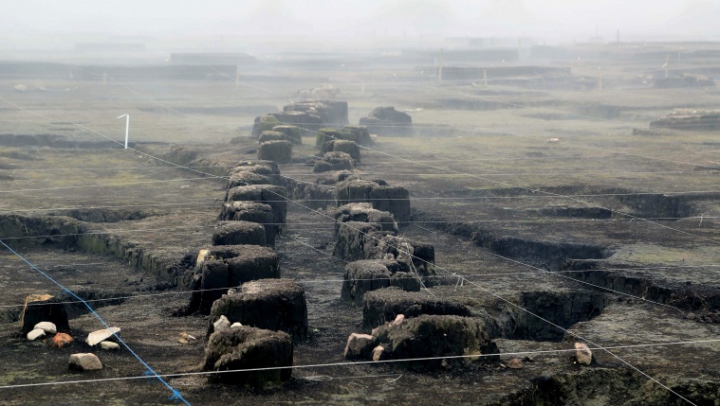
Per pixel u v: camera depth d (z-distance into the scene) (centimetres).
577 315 1466
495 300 1409
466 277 1561
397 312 1166
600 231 1919
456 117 4794
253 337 966
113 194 2345
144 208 2133
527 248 1817
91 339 1071
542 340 1412
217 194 2370
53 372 970
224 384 946
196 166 2836
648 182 2514
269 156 2816
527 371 1040
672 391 1020
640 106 5131
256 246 1399
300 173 2602
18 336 1098
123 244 1777
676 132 3859
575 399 1025
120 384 938
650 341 1180
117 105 5009
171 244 1767
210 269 1310
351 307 1376
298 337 1165
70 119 4234
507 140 3631
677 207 2255
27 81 6291
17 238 1898
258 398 916
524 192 2389
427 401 930
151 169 2852
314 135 3575
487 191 2392
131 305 1385
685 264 1592
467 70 7269
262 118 3456
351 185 2028
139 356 1045
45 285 1555
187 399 902
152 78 6775
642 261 1620
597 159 3030
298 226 2031
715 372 1057
